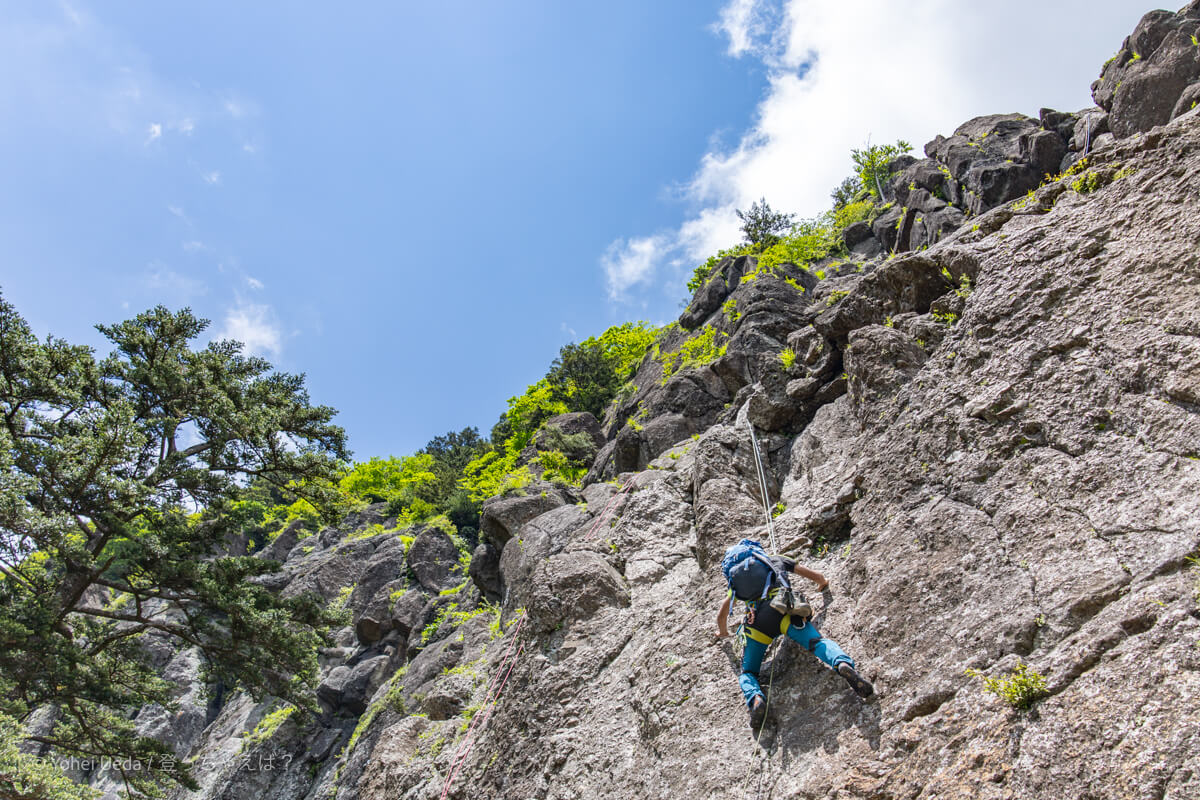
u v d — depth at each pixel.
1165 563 3.94
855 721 4.82
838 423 8.16
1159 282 5.15
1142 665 3.57
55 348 14.18
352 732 16.30
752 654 5.42
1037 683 3.88
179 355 15.39
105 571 13.76
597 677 7.86
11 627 10.45
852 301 8.38
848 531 6.58
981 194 11.59
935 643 4.71
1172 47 8.84
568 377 23.41
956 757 4.00
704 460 8.87
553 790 6.91
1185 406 4.51
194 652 23.48
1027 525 4.78
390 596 19.02
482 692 11.24
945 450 5.74
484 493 21.11
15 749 10.02
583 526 12.25
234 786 15.95
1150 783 3.18
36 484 10.96
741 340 13.12
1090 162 6.84
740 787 5.11
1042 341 5.59
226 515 14.02
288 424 15.89
